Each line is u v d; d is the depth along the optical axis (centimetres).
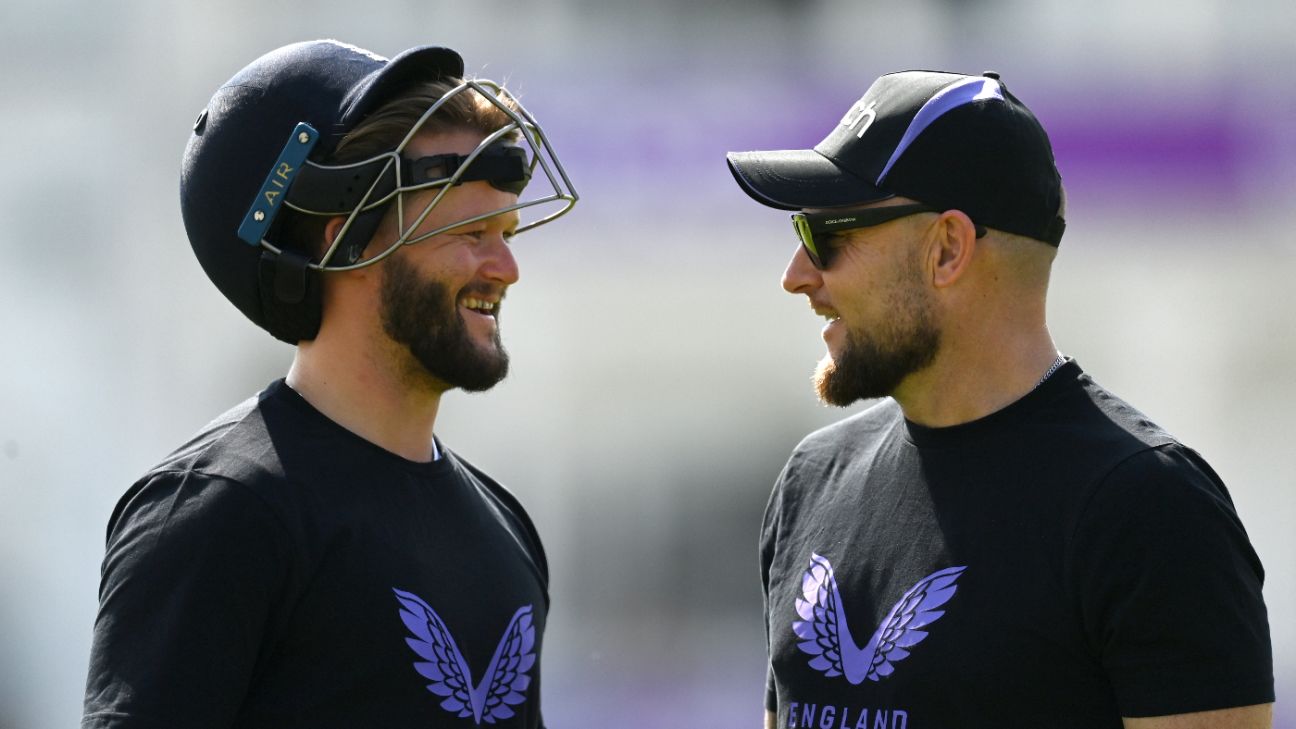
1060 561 901
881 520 988
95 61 2888
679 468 2842
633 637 2789
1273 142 2683
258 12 2859
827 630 979
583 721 2705
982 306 971
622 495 2838
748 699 2728
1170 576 862
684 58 2723
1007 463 945
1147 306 2827
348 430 923
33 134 2894
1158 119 2709
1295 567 2825
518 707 941
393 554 891
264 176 915
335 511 881
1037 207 971
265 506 855
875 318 987
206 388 2903
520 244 2684
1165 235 2759
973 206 959
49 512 2809
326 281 926
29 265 2884
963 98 976
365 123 907
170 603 827
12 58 2881
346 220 907
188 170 945
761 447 2838
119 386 2869
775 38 2759
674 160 2645
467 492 981
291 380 951
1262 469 2850
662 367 2817
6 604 2736
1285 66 2670
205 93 2892
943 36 2780
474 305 944
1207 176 2709
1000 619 908
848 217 978
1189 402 2853
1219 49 2686
